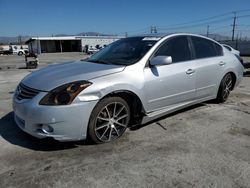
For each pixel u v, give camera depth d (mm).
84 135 3121
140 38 4277
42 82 3166
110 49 4387
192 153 3141
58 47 57719
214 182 2555
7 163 2902
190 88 4266
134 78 3459
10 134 3701
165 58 3537
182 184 2525
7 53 51438
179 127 3975
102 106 3195
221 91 5062
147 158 3020
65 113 2916
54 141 3197
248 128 3961
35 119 2953
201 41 4645
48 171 2744
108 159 2992
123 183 2541
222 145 3365
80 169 2783
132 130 3842
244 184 2523
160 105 3881
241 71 5504
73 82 3041
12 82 8797
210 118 4391
